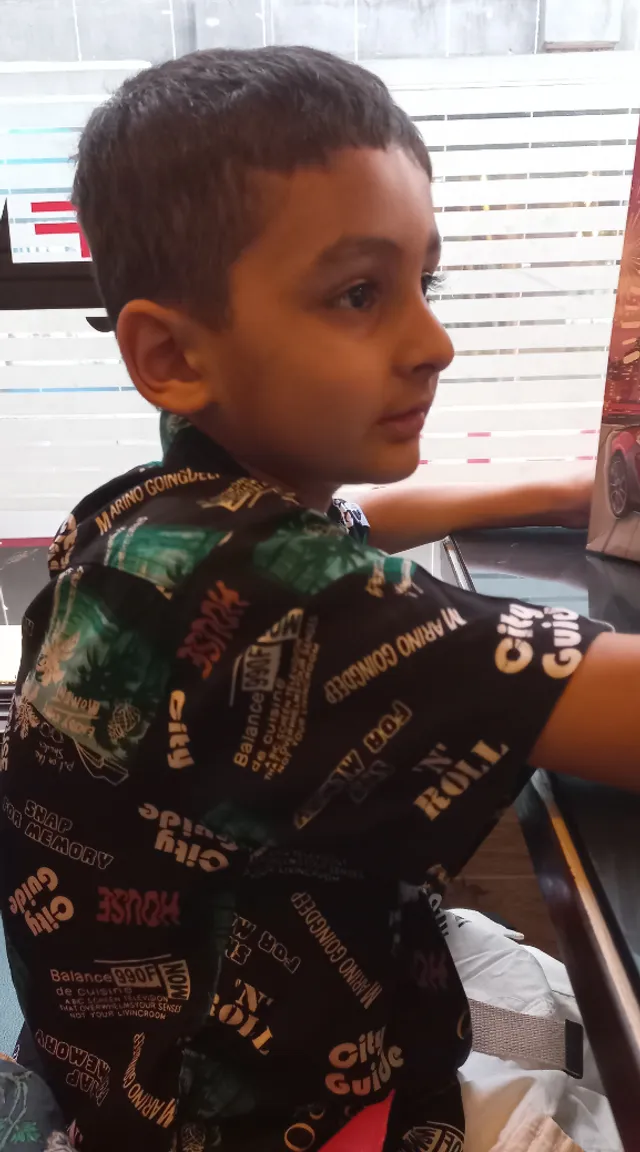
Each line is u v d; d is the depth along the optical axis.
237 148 0.40
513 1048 0.58
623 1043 0.34
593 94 0.89
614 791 0.46
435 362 0.43
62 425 1.07
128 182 0.43
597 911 0.39
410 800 0.38
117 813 0.45
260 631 0.38
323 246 0.40
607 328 0.99
